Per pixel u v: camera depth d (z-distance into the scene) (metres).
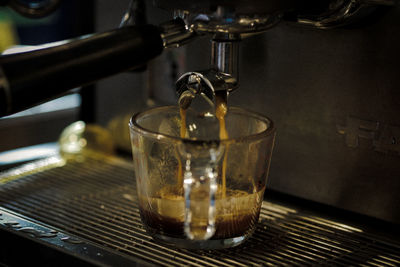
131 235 0.49
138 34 0.41
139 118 0.47
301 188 0.56
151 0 0.63
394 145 0.49
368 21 0.47
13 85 0.34
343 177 0.53
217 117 0.45
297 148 0.56
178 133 0.50
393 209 0.51
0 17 1.07
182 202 0.43
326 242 0.49
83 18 0.71
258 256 0.45
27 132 0.91
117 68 0.40
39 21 1.15
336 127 0.53
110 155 0.72
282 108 0.56
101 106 0.73
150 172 0.45
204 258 0.45
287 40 0.54
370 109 0.50
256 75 0.56
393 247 0.48
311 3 0.42
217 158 0.42
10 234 0.48
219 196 0.44
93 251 0.44
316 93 0.53
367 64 0.49
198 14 0.40
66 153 0.71
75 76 0.37
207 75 0.44
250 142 0.44
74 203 0.57
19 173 0.66
